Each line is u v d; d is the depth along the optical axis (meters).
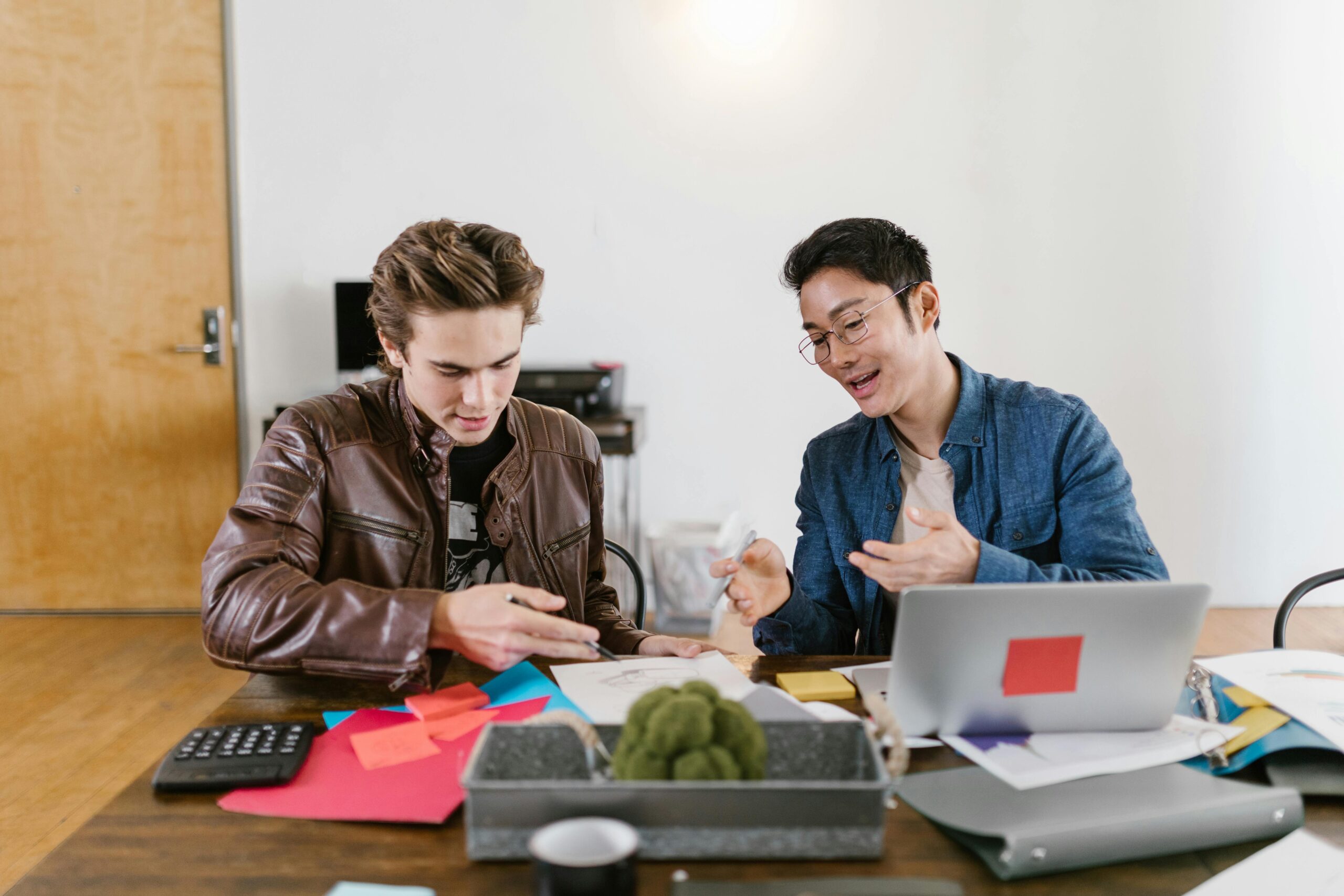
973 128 3.22
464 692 1.01
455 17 3.18
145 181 3.15
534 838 0.64
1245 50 3.15
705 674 1.08
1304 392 3.30
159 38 3.10
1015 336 3.31
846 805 0.71
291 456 1.24
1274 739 0.87
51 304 3.18
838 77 3.21
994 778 0.82
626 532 3.38
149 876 0.70
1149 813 0.74
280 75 3.17
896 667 0.87
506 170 3.25
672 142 3.25
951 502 1.43
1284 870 0.71
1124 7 3.15
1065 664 0.88
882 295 1.27
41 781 2.03
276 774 0.82
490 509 1.33
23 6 3.05
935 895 0.66
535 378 2.98
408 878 0.69
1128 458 3.35
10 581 3.29
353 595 1.03
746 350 3.34
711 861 0.71
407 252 1.12
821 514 1.51
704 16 3.18
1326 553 3.37
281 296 3.25
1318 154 3.19
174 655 2.86
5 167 3.11
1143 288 3.27
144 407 3.25
